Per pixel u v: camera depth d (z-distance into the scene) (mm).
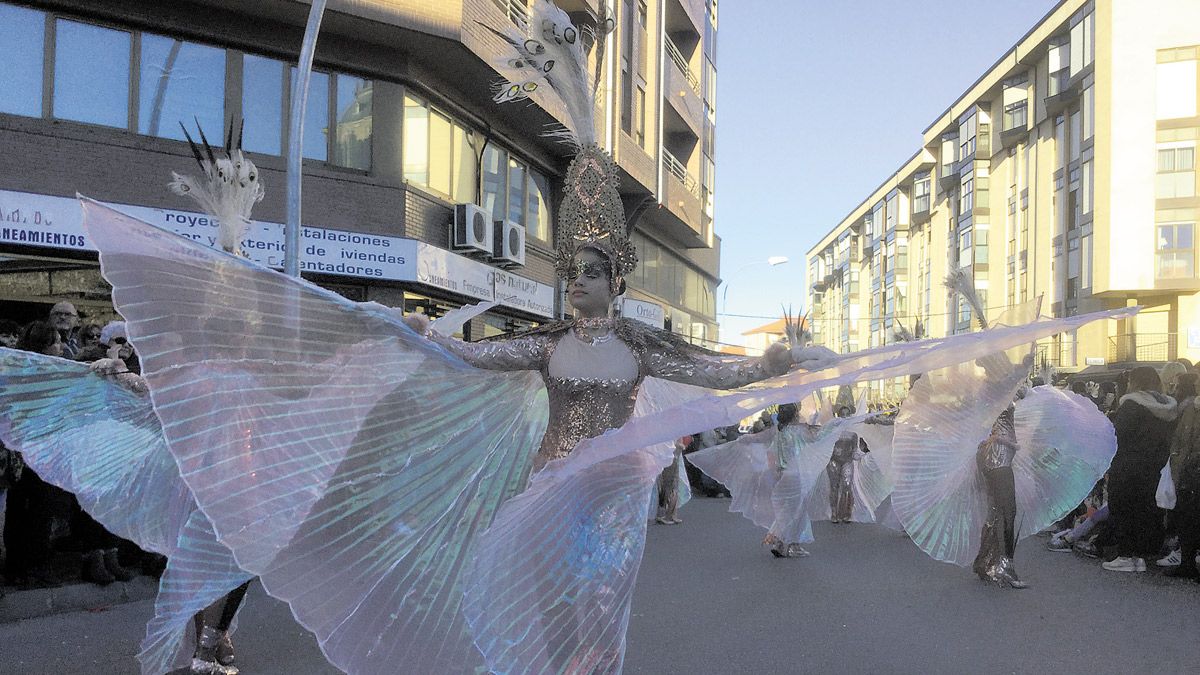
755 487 9625
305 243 13969
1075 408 7828
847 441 13086
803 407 9711
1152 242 32500
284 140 14078
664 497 13078
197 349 3131
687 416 3148
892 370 3459
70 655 5340
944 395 7238
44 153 11898
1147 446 8594
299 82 8711
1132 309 3420
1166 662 5289
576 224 3590
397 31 14273
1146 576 8352
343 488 3287
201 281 3146
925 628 6168
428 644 3301
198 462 3080
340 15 13664
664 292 30453
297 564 3168
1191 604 6992
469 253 16812
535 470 3512
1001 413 7359
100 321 12617
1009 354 6980
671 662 5320
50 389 4520
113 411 4559
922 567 8852
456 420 3541
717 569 8734
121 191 12445
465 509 3508
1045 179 39094
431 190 16125
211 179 4562
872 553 9859
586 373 3490
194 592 3820
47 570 6836
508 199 18953
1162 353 32031
